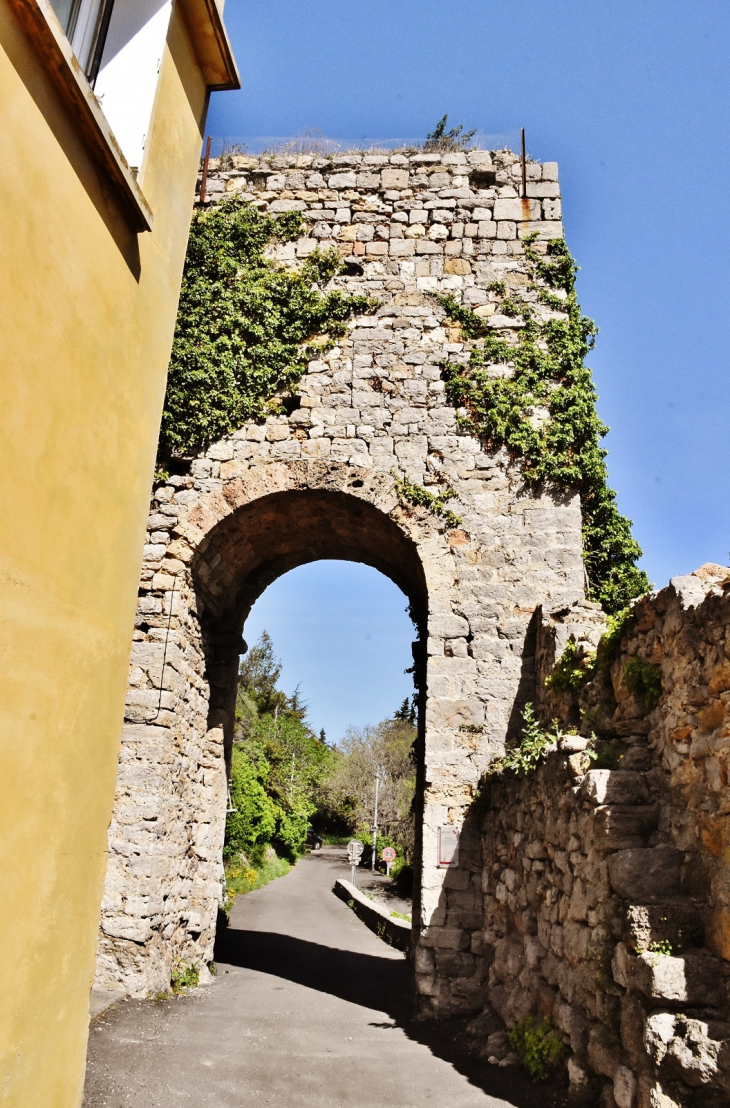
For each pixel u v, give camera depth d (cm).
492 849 990
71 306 419
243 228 1327
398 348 1277
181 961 1119
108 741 470
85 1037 443
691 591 566
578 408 1222
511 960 837
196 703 1242
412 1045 833
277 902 2391
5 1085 362
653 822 570
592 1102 551
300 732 5316
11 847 366
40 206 383
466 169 1372
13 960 368
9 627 362
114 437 479
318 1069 732
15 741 368
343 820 5594
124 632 496
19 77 363
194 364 1252
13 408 360
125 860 1021
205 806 1255
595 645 816
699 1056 438
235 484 1209
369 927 2041
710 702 511
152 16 584
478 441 1229
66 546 418
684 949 487
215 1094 653
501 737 1092
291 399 1261
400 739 4484
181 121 629
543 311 1294
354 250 1332
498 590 1157
